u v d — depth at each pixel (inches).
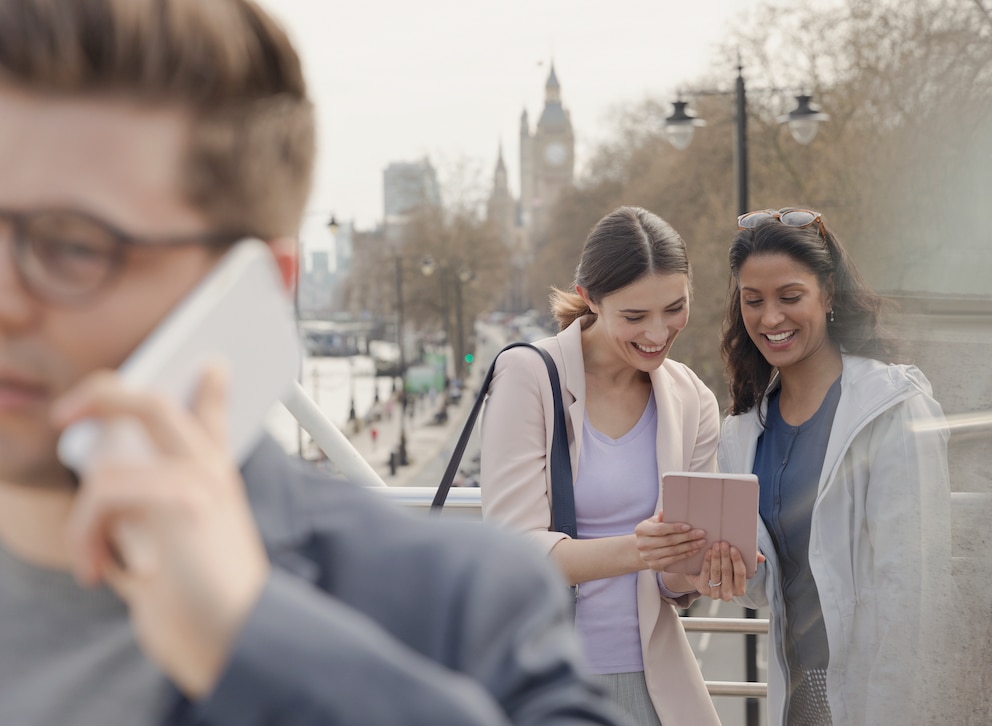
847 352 81.6
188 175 22.1
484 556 26.0
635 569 81.4
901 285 60.8
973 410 68.0
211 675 19.4
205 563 18.9
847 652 78.0
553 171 5502.0
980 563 70.7
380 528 26.3
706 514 80.1
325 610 20.3
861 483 78.1
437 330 2314.2
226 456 19.9
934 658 72.7
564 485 87.3
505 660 24.5
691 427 92.2
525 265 3309.5
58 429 21.8
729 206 1130.7
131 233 21.4
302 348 25.4
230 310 21.2
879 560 76.3
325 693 19.4
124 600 25.7
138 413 18.5
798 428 86.3
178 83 21.8
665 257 86.7
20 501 24.3
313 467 28.4
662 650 86.0
